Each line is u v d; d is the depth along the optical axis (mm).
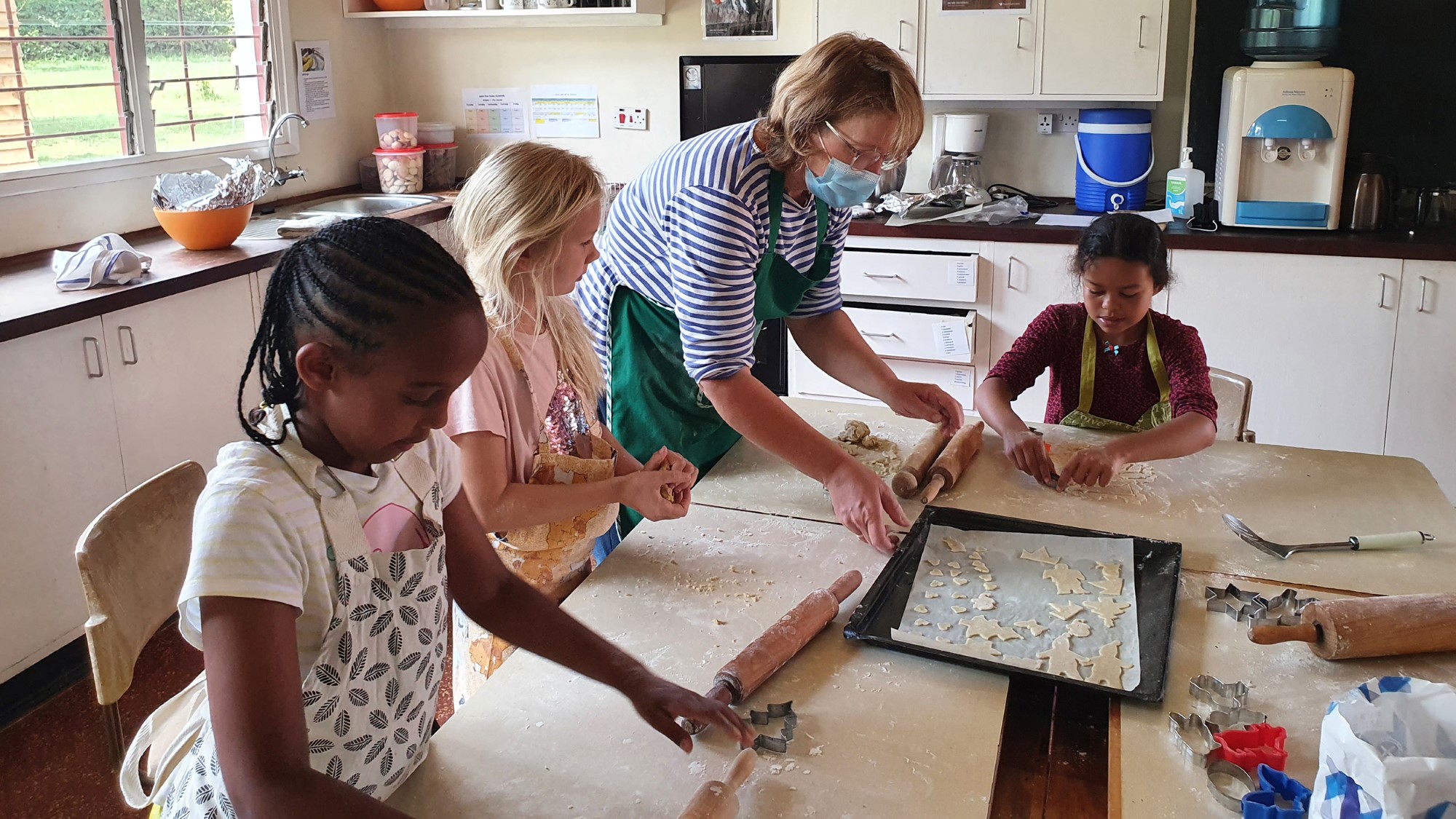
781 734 1044
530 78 4180
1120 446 1656
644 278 1671
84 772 2238
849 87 1438
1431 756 854
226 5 3678
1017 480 1685
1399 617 1140
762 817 946
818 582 1363
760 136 1549
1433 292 2920
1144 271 1785
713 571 1393
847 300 3523
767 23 3803
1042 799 1036
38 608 2479
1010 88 3410
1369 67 3244
